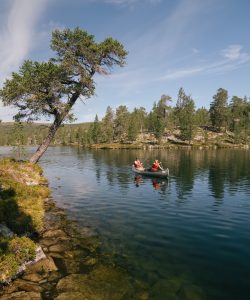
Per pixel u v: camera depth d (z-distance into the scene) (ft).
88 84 90.94
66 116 92.73
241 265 37.19
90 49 89.92
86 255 39.91
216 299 29.55
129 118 475.31
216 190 88.33
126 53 93.25
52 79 88.53
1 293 29.73
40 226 48.06
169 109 482.28
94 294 29.96
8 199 53.31
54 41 89.04
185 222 55.72
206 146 392.06
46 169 149.18
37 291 30.32
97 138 459.32
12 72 87.56
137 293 30.42
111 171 138.00
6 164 88.89
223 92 469.57
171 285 32.19
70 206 68.69
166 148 379.96
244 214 61.41
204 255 40.29
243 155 242.37
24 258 34.94
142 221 56.44
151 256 39.91
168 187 94.02
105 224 54.44
